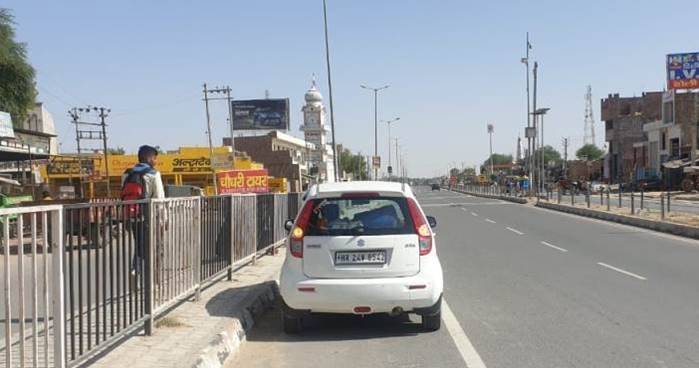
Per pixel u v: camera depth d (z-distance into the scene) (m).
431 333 7.91
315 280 7.56
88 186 50.75
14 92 33.97
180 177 53.19
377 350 7.20
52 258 4.89
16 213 4.36
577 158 150.12
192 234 8.70
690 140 65.19
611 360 6.62
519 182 63.03
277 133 103.00
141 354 6.27
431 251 7.79
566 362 6.58
